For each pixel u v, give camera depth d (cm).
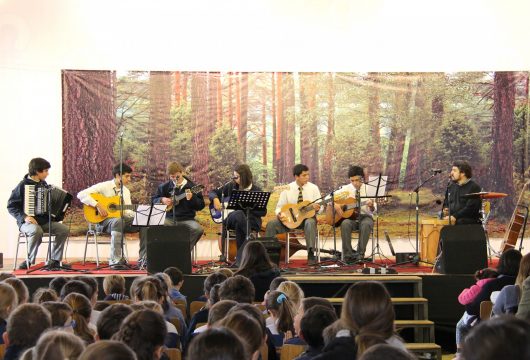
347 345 310
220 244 1004
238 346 221
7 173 1077
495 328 176
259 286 668
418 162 1141
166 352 370
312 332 363
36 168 912
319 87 1132
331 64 1134
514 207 1138
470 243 781
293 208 933
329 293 777
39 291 489
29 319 346
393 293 781
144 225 869
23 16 1088
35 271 854
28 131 1085
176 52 1118
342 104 1134
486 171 1146
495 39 1144
